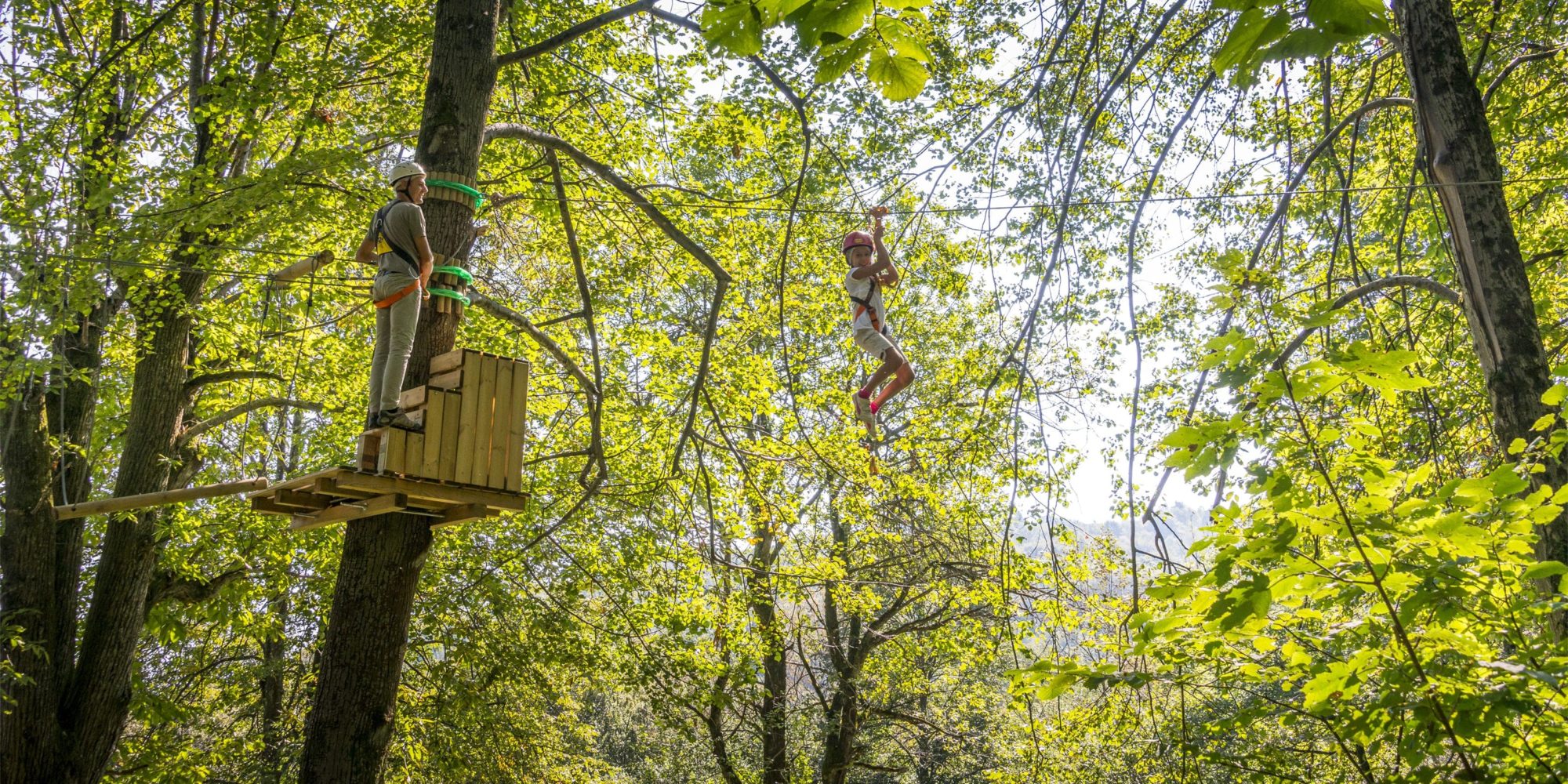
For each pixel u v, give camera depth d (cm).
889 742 2528
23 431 1316
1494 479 459
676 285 1442
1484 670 457
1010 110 725
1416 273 1278
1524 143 1249
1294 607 549
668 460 1503
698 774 2488
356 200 1159
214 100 1190
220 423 1462
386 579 789
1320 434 467
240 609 1666
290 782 1789
